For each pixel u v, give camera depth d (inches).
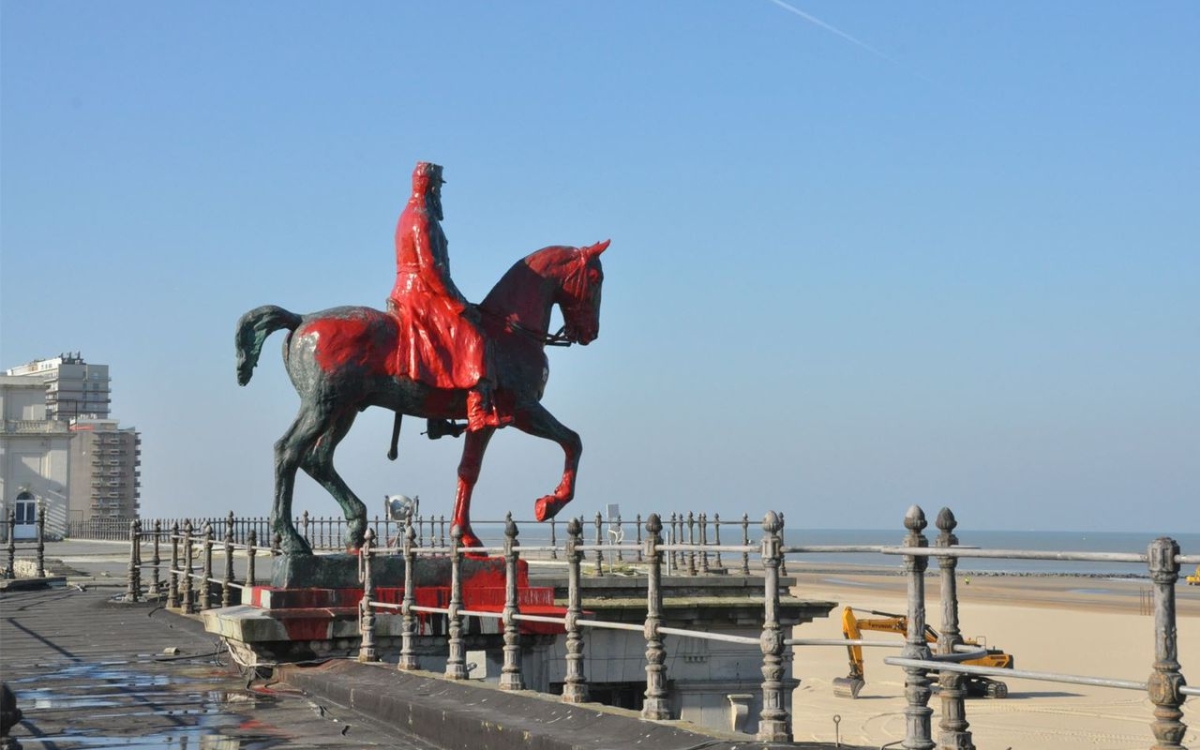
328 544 896.9
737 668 876.0
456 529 561.6
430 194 672.4
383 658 640.4
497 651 673.0
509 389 663.8
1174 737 249.4
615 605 841.5
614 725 401.7
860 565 6614.2
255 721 489.1
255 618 620.4
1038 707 1480.1
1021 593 3983.8
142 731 461.4
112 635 824.3
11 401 4119.1
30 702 535.5
